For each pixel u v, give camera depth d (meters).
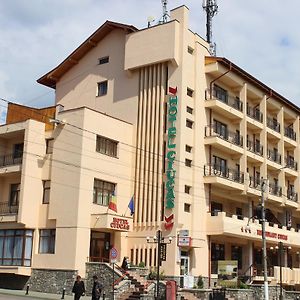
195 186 42.28
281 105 57.06
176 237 39.25
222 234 42.59
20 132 40.59
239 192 47.44
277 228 51.03
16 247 39.16
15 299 30.73
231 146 46.28
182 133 41.22
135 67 43.78
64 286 36.62
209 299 35.44
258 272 49.19
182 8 43.38
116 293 34.22
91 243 38.97
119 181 41.16
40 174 40.03
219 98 47.31
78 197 37.50
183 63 42.31
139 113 43.22
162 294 33.56
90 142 38.94
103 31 46.53
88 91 47.31
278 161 55.78
